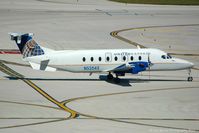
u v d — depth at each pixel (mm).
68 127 112562
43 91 149125
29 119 119000
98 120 119438
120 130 110750
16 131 108562
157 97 145000
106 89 154250
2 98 139250
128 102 138125
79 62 163000
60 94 145750
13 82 160750
